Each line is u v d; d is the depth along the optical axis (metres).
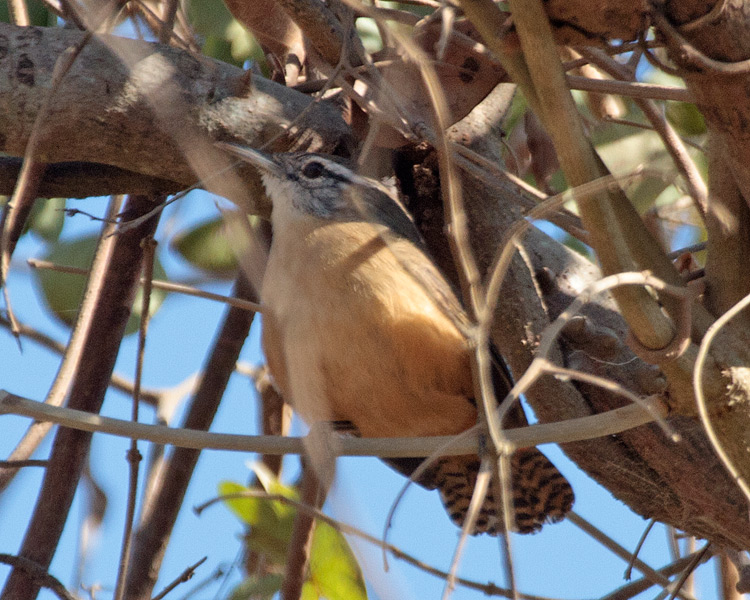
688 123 9.59
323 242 7.56
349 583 8.30
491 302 5.10
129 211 9.01
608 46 5.98
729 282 6.24
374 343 7.30
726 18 5.24
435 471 9.00
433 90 4.97
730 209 6.25
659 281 5.19
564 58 9.24
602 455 7.62
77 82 7.54
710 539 7.75
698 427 7.26
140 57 7.76
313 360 7.29
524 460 8.83
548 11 5.23
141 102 7.68
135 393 7.59
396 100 7.04
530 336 7.87
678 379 5.56
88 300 9.11
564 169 4.98
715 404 5.64
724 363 5.61
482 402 4.96
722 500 7.34
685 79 5.51
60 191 8.57
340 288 7.34
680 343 5.36
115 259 8.85
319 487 6.79
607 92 6.99
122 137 7.74
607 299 8.06
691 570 7.86
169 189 8.71
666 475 7.45
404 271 7.41
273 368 7.56
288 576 7.27
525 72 5.07
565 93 4.88
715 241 6.31
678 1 5.26
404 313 7.33
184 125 7.83
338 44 7.34
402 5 9.99
